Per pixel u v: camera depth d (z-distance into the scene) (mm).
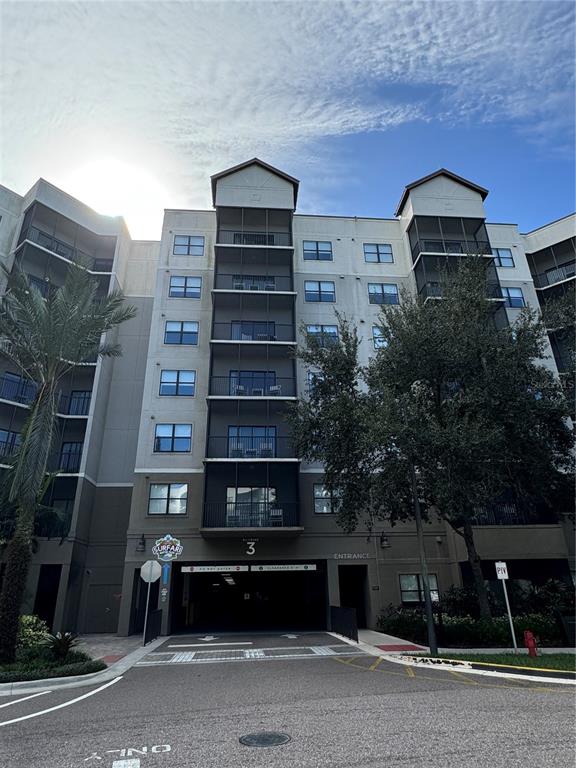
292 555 22031
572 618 15375
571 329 17656
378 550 22375
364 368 18344
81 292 15719
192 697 8859
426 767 4938
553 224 30781
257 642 17594
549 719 6691
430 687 9234
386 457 15414
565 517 19016
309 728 6527
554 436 16781
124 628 20547
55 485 24109
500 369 15508
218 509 22438
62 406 26062
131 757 5551
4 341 15477
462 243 28094
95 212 29469
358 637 17516
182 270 27438
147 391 24516
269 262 27438
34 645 13641
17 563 12719
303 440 18031
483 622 15586
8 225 27047
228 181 28141
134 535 21844
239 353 25016
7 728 7039
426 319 16484
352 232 29234
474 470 14336
